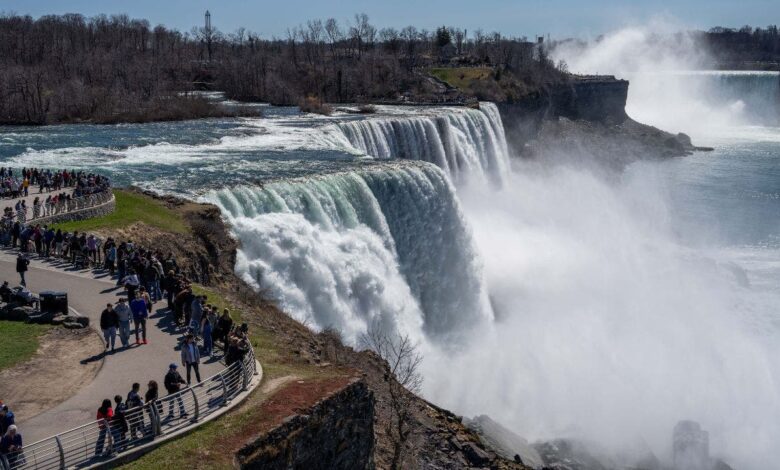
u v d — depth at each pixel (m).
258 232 45.94
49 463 21.58
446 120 93.19
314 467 26.48
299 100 120.88
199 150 73.00
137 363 28.05
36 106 101.50
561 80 159.75
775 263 82.88
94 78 124.88
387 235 55.53
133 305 29.39
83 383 26.48
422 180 60.34
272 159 66.25
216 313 31.19
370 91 137.50
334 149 72.81
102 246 39.72
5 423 22.19
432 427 34.59
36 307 32.16
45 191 53.03
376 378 36.38
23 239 39.34
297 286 46.31
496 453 35.38
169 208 47.22
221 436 23.95
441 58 179.75
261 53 163.62
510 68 156.75
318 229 50.31
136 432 23.19
